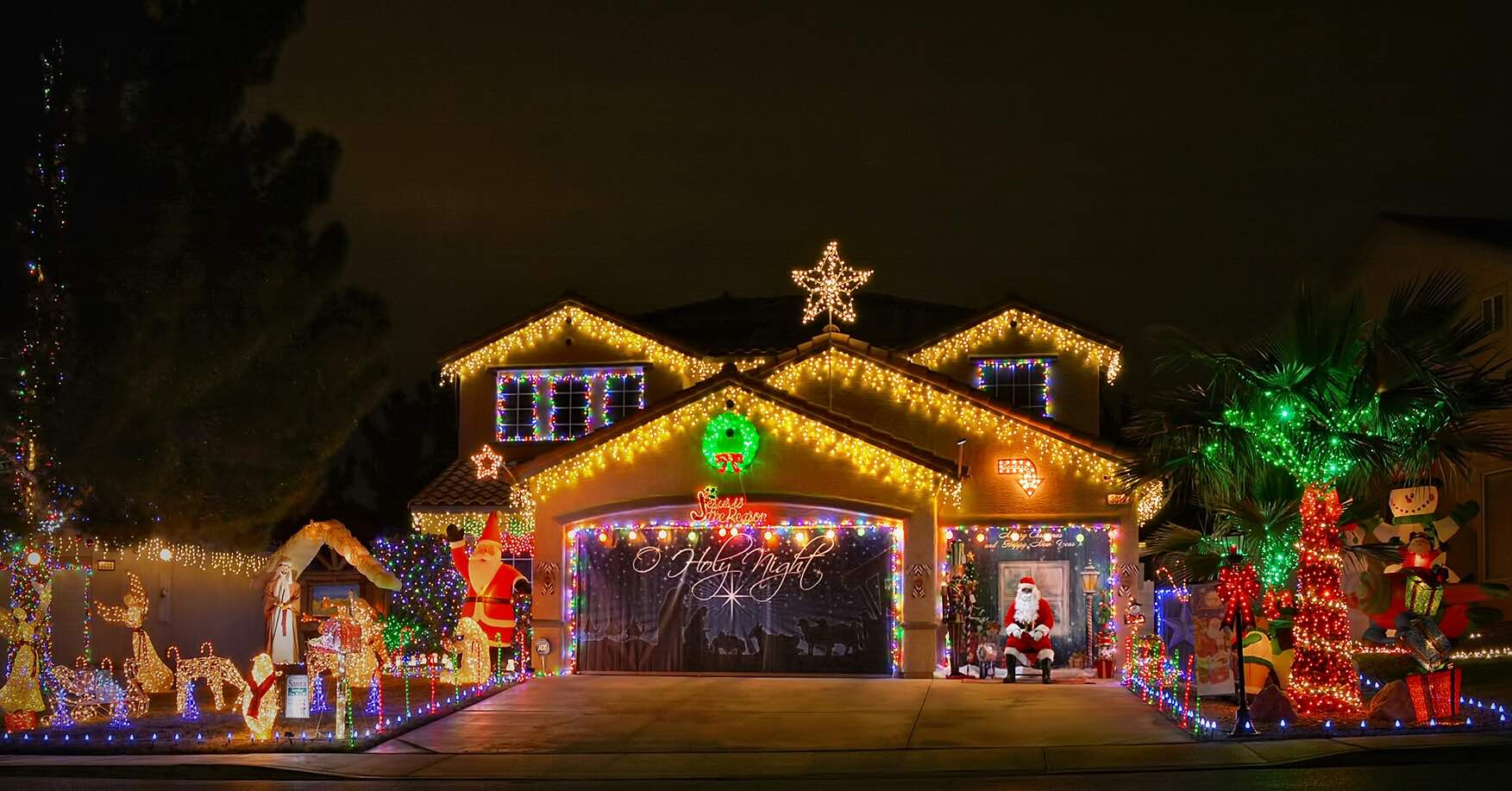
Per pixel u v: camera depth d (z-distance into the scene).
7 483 19.09
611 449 23.62
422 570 27.56
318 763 15.15
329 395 22.66
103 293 20.22
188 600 25.97
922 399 23.88
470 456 28.83
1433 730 15.07
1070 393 27.06
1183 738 15.60
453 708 19.09
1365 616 20.67
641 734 16.92
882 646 22.69
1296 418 17.34
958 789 13.02
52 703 18.58
